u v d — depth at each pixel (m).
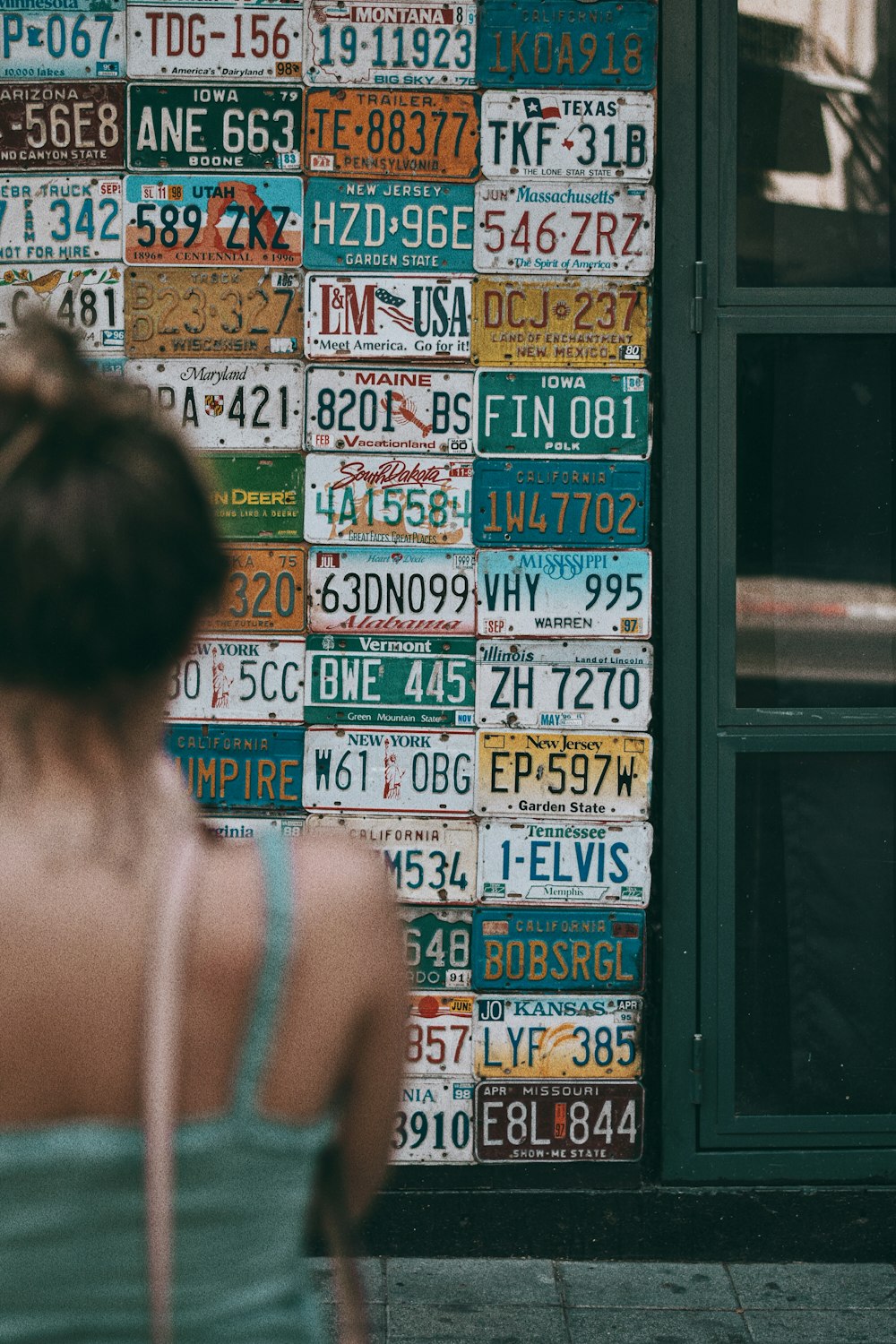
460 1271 3.64
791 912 3.73
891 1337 3.38
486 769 3.63
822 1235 3.71
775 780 3.72
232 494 3.60
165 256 3.56
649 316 3.60
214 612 1.09
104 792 1.02
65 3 3.51
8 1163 0.96
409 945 3.65
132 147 3.54
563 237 3.57
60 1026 0.98
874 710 3.69
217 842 1.07
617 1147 3.69
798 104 3.63
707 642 3.66
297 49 3.53
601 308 3.59
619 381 3.60
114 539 1.00
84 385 1.05
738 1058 3.74
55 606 1.00
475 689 3.62
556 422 3.60
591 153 3.56
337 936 1.04
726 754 3.67
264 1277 1.03
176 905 1.00
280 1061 1.02
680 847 3.67
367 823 3.64
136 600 1.01
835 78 3.64
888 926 3.75
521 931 3.65
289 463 3.59
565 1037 3.67
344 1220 1.12
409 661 3.62
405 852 3.65
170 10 3.51
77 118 3.54
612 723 3.64
